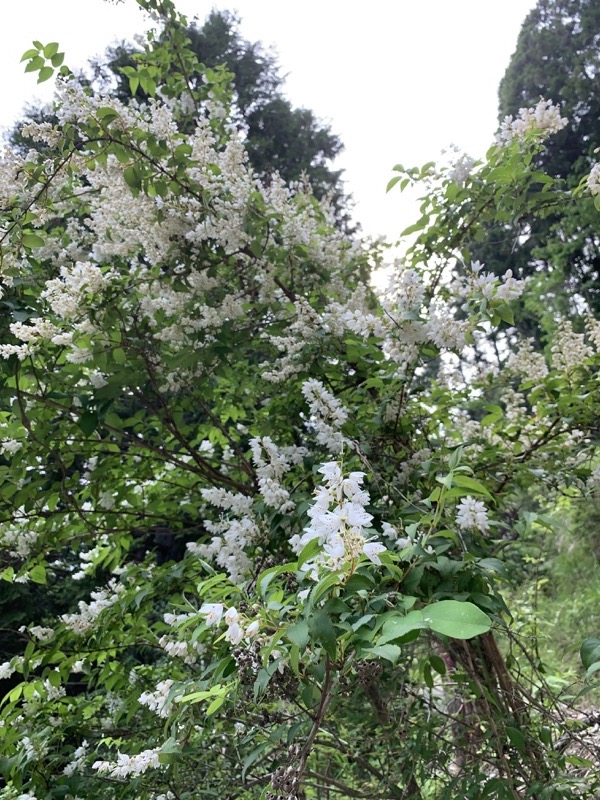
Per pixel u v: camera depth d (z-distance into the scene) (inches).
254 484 119.3
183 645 84.2
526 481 114.2
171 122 108.2
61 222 144.6
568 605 233.0
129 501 127.6
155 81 138.3
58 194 109.5
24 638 114.8
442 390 111.7
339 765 119.5
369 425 104.4
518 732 83.1
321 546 51.0
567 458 113.6
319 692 60.6
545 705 111.0
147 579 116.4
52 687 111.8
